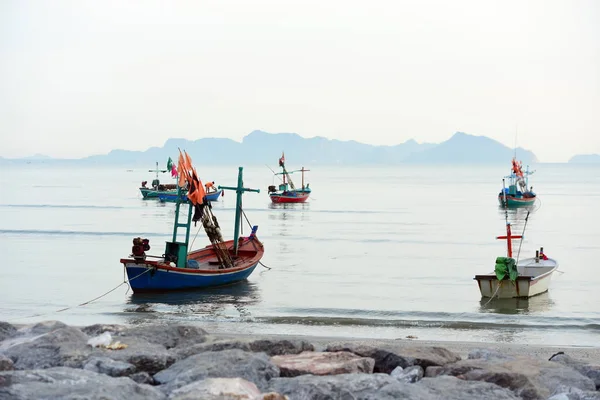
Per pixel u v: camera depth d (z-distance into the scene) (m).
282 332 22.92
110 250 47.88
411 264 41.28
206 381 11.58
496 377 12.79
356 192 142.12
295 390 11.70
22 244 51.56
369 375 12.43
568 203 105.88
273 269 38.81
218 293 31.06
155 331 16.09
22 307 27.89
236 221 36.91
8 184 179.88
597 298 29.94
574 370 13.91
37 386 11.12
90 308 27.66
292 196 102.69
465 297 30.41
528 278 29.03
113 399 10.68
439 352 15.01
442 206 97.19
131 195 124.50
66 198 114.88
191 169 32.12
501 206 95.00
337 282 34.50
